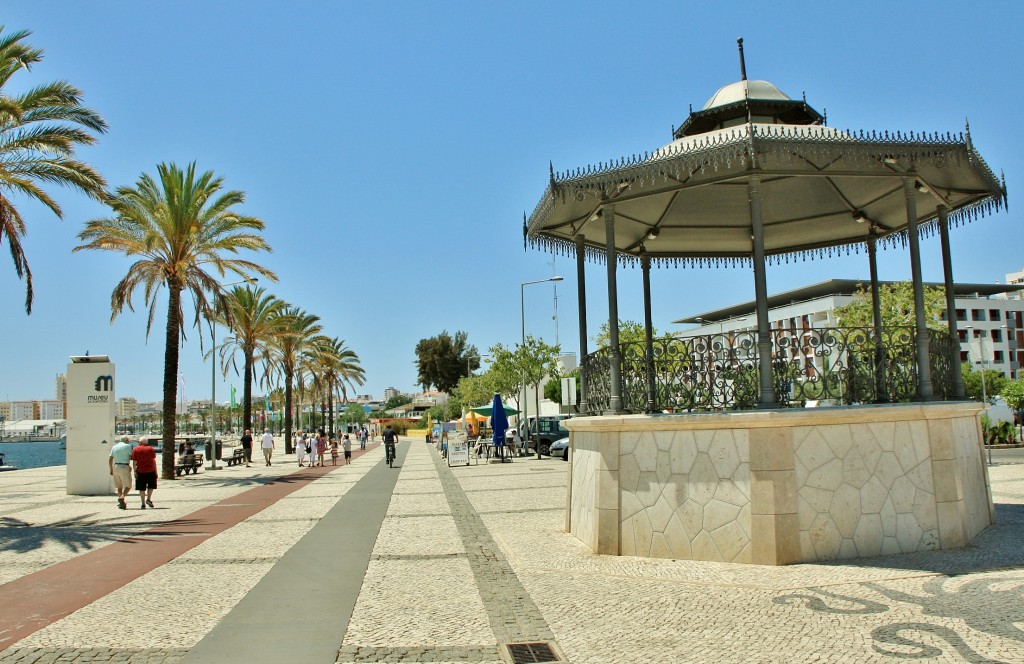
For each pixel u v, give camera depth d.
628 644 5.86
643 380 9.33
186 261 25.98
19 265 17.69
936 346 9.61
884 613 6.20
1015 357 83.44
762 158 8.87
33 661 5.81
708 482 8.45
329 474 29.53
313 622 6.88
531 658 5.66
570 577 8.24
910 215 9.24
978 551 8.20
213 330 34.41
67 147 17.73
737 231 12.38
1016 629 5.64
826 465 8.20
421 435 91.62
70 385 21.83
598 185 9.11
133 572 9.50
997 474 18.78
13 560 10.54
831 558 8.05
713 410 8.81
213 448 33.91
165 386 26.78
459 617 6.90
